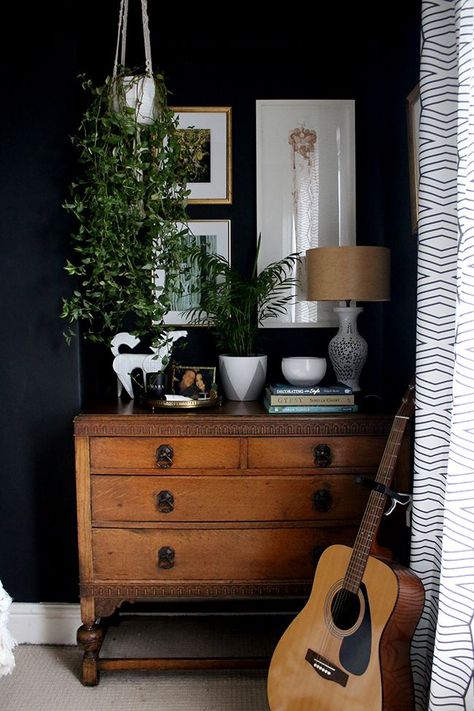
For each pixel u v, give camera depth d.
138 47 2.47
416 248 2.07
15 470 2.24
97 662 1.99
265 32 2.48
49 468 2.24
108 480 1.94
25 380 2.21
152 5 2.31
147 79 2.03
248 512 1.94
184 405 2.04
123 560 1.95
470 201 1.25
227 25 2.46
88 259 2.03
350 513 1.95
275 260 2.51
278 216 2.50
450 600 1.32
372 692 1.48
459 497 1.30
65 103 2.15
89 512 1.95
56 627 2.26
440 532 1.61
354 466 1.95
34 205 2.17
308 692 1.60
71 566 2.27
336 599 1.62
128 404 2.19
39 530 2.26
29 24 2.14
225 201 2.50
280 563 1.96
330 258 2.10
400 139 2.26
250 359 2.24
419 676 1.67
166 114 2.10
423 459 1.61
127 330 2.46
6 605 1.41
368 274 2.09
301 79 2.49
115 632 2.34
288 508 1.95
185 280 2.45
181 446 1.93
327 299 2.12
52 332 2.20
